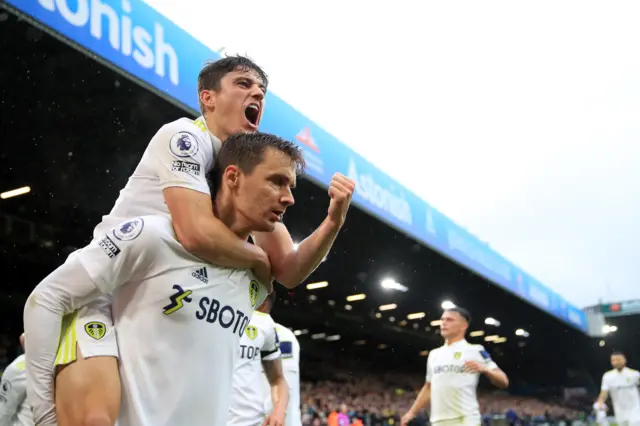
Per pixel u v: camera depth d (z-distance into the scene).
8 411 3.71
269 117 6.94
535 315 23.39
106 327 1.70
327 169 8.09
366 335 26.28
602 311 30.05
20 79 5.83
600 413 10.97
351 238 12.61
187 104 5.33
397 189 10.45
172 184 1.74
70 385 1.62
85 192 8.88
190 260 1.70
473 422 6.36
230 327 1.78
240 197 1.75
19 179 8.34
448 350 6.58
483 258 14.62
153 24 5.04
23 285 12.65
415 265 15.33
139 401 1.65
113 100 6.29
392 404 21.67
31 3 3.91
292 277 1.95
